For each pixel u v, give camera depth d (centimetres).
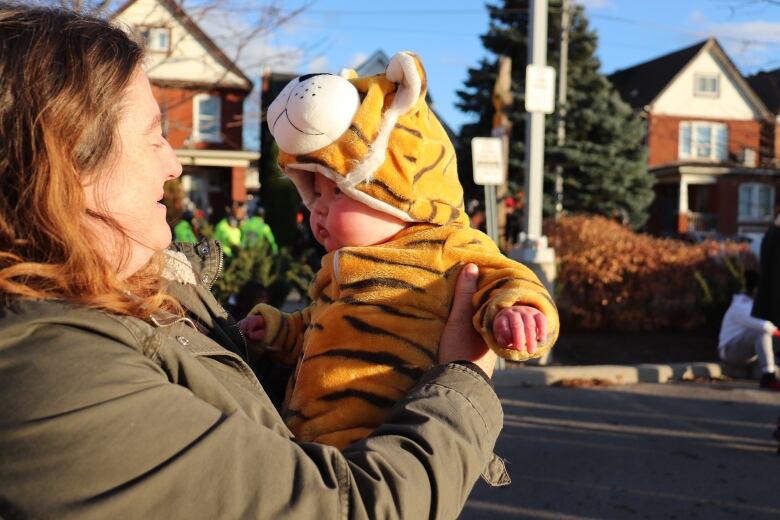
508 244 1221
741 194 3334
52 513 93
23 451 94
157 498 97
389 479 110
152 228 125
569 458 516
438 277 161
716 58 3316
